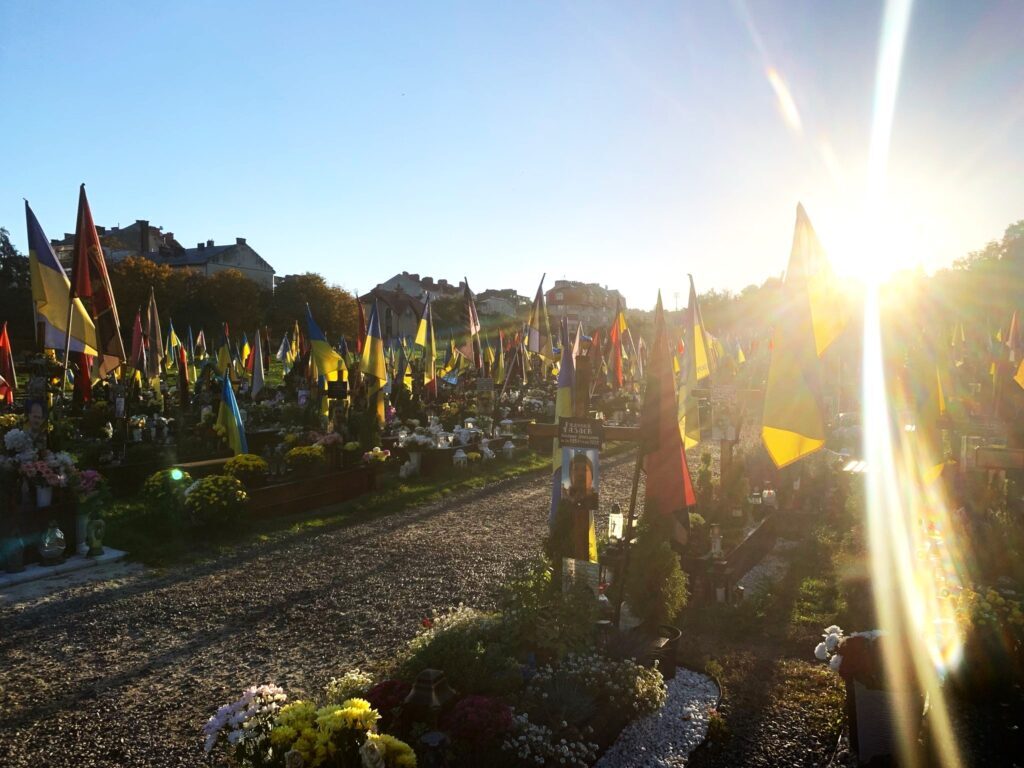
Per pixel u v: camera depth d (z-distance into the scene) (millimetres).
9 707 7023
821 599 9742
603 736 5918
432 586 10703
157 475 13836
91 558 11703
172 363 44031
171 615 9523
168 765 5996
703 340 15469
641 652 6988
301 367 32562
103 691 7375
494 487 18859
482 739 4805
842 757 5766
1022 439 13969
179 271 69438
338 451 17219
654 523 7746
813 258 7836
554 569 7703
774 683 7340
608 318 116938
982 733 5809
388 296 81438
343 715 4348
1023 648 6328
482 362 31828
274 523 14352
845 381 26688
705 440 27781
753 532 11758
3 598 10086
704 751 6004
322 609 9750
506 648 6414
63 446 13047
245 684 7539
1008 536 10336
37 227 13766
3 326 26844
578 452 7961
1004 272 70688
